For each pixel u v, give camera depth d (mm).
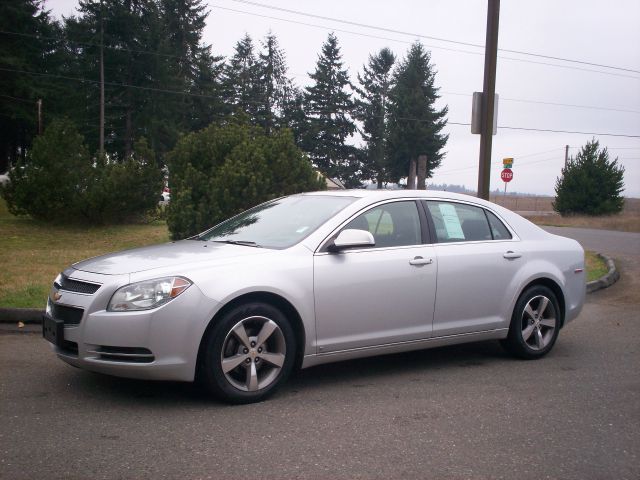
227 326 4820
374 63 69562
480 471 3826
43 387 5211
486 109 11359
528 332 6504
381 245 5684
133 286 4680
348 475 3727
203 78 55625
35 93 43781
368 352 5547
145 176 17219
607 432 4508
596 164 38281
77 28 48562
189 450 4023
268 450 4059
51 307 5090
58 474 3633
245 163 12500
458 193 6473
